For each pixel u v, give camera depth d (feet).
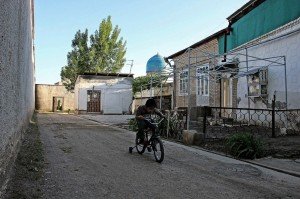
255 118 52.54
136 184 20.17
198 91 75.05
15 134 22.99
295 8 43.88
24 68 34.55
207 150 33.83
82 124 66.64
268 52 50.16
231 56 61.21
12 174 19.76
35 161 25.04
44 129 52.60
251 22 55.01
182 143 39.22
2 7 14.38
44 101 159.94
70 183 19.80
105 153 31.12
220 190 19.30
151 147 29.55
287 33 44.29
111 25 157.58
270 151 30.63
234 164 26.86
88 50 155.22
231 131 43.91
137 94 137.80
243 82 57.26
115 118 88.99
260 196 18.34
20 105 28.76
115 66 157.28
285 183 21.30
